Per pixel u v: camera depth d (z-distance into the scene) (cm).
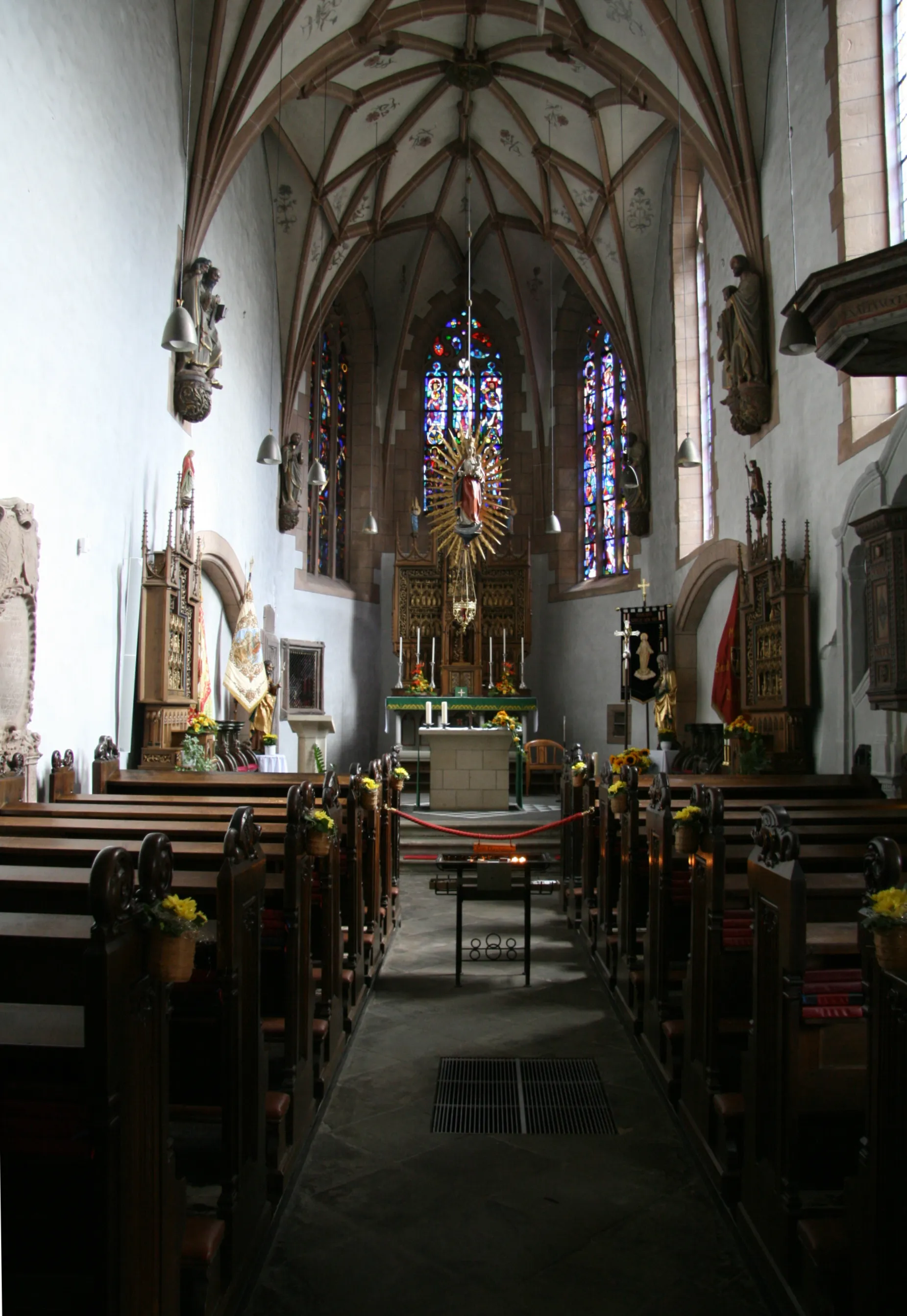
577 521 2033
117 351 892
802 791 768
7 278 663
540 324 2084
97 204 835
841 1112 325
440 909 1012
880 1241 269
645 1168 430
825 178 970
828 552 959
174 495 1088
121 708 898
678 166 1499
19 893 357
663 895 527
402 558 2020
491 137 1708
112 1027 223
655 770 872
